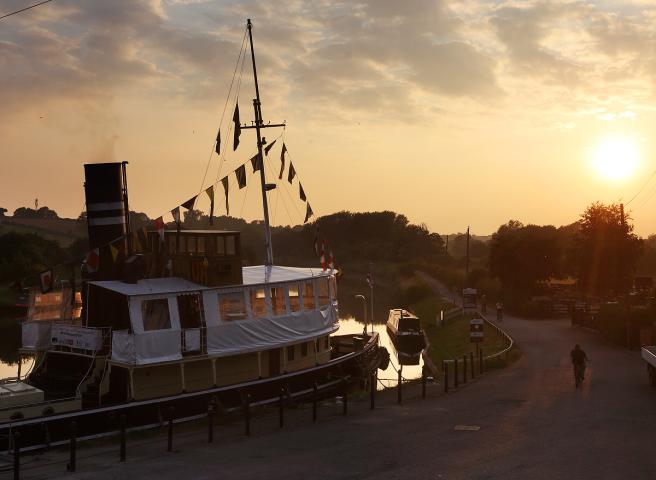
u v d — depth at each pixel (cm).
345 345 4134
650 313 4422
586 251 7250
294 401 2908
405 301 10338
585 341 4872
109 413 2316
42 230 15462
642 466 1694
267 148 3550
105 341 2481
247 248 10175
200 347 2544
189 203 2664
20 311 8062
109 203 2688
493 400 2775
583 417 2350
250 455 1953
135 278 2578
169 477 1716
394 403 2817
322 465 1791
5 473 1842
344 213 19375
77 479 1727
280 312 2914
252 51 3581
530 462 1748
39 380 2528
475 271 10425
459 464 1747
